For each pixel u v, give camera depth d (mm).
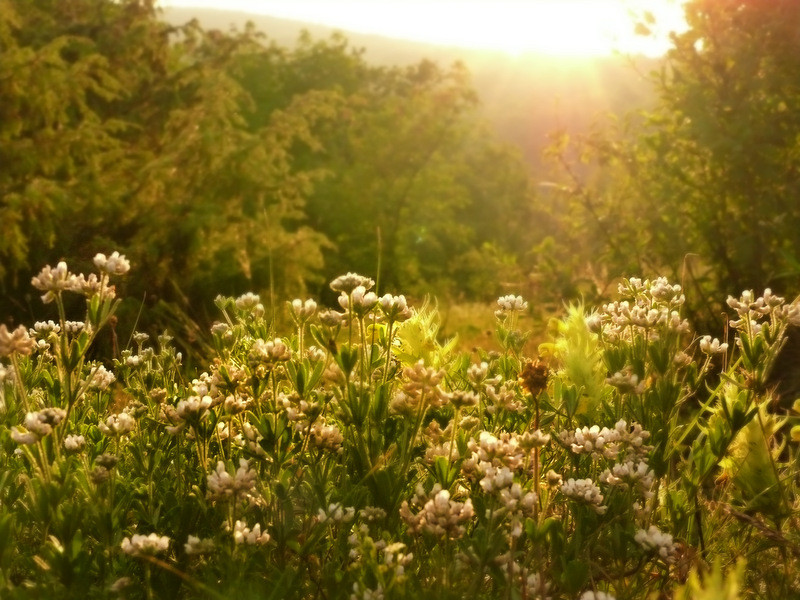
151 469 2197
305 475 2100
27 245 9211
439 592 1651
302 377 2158
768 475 2215
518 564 1857
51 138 10789
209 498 1848
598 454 2043
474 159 49812
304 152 32781
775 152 6754
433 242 33062
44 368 2584
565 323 2557
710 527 2193
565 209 8570
